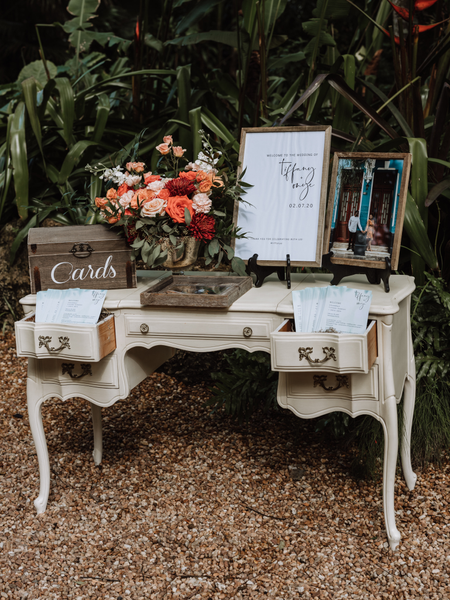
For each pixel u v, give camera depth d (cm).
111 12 565
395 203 194
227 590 174
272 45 379
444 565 181
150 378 332
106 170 209
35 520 212
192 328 194
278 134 212
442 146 281
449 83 266
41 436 215
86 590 176
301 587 174
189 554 191
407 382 219
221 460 249
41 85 411
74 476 241
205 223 199
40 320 202
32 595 175
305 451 253
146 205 192
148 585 177
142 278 224
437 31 315
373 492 222
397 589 172
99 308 197
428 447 236
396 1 275
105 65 571
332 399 188
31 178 396
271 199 211
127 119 416
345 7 312
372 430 231
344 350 168
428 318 248
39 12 695
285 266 209
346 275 204
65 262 207
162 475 239
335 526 204
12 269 372
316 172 206
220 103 405
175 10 604
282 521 207
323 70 334
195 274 221
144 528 206
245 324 190
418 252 253
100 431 248
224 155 221
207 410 296
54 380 210
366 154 198
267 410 271
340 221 203
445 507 211
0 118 385
